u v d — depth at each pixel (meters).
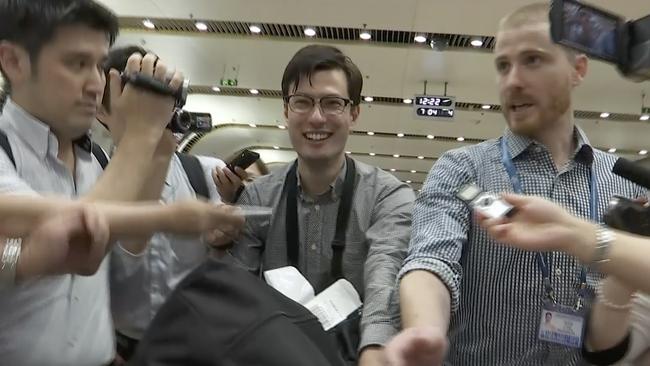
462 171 1.21
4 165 0.88
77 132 1.03
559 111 1.15
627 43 0.68
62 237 0.55
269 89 8.98
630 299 0.95
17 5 0.91
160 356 0.55
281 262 1.42
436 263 1.02
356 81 1.47
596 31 0.67
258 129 12.58
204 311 0.56
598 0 4.81
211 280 0.58
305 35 6.49
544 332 1.07
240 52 7.18
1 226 0.56
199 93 9.61
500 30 1.19
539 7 1.14
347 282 1.27
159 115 0.91
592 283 1.08
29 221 0.57
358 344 1.13
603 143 11.40
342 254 1.37
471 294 1.15
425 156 14.16
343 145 1.41
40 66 0.93
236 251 1.38
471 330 1.14
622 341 0.98
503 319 1.12
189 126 1.08
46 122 0.99
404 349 0.61
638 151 11.98
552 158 1.17
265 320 0.55
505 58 1.16
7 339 0.88
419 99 8.48
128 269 1.22
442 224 1.10
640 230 0.75
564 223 0.66
